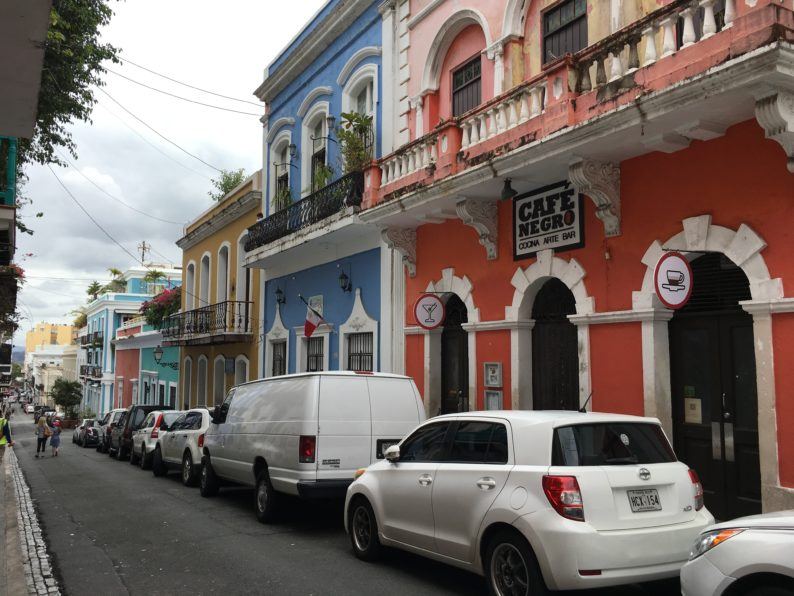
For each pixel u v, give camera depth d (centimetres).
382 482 675
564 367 985
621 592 580
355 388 863
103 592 609
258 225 1866
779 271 682
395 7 1424
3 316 1717
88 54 1234
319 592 595
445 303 1252
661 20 727
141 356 3819
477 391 1111
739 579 380
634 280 840
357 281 1509
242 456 989
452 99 1258
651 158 828
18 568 688
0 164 926
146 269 5172
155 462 1532
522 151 873
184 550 760
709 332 788
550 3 1034
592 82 881
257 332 2084
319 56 1759
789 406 664
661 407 802
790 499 651
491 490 536
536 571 488
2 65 543
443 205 1109
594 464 505
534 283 1005
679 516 514
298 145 1856
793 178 674
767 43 587
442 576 645
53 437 2467
